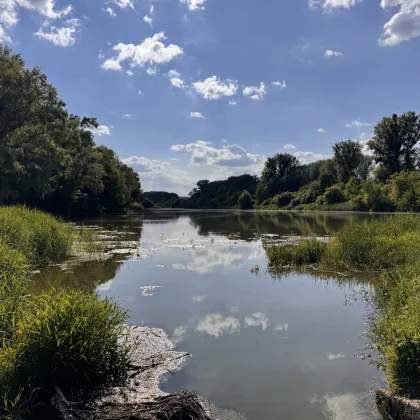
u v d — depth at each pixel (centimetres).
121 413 346
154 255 1360
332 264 1127
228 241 1806
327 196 6178
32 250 1107
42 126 3155
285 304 751
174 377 448
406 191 4441
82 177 4059
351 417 371
